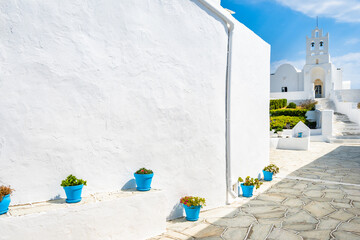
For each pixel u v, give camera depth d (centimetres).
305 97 3669
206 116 730
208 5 725
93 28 538
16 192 459
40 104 481
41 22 482
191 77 695
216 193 755
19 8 462
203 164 724
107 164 557
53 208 440
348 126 2608
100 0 547
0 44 447
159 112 634
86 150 530
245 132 908
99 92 546
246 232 575
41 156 483
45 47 486
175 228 598
